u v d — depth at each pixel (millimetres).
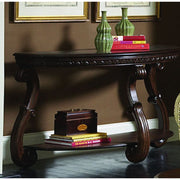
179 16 5844
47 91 5074
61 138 4805
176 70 5855
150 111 5730
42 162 4949
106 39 4789
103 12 4828
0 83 4566
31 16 4934
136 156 4844
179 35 5859
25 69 4676
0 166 4605
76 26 5203
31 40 4969
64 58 4496
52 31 5070
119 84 5496
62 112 4824
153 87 5344
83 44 5258
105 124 5426
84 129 4887
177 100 4164
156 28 5691
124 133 5262
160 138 5078
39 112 5043
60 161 4988
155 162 4961
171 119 5824
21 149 4715
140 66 4754
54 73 5102
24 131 4883
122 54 4609
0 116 4594
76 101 5246
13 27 4871
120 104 5516
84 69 5266
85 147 4715
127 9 5121
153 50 4781
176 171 3324
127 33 5090
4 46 4836
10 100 4895
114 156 5172
